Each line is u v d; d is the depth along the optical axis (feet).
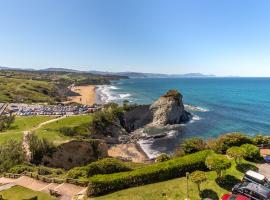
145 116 350.64
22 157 164.66
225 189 93.50
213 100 591.78
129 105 348.79
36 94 548.72
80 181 112.37
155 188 96.58
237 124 343.67
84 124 264.52
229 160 104.63
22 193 107.45
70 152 196.13
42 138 193.16
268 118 379.96
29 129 244.01
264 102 553.64
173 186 96.99
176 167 103.71
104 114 289.94
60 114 333.83
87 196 96.89
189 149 124.36
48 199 99.66
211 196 89.92
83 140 206.18
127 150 252.83
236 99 610.24
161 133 304.09
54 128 244.83
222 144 126.41
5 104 432.25
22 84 608.19
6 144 176.14
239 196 81.76
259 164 114.62
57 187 111.24
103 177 98.99
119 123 316.60
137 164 167.84
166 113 345.31
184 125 341.82
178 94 363.56
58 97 591.78
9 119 265.95
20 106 412.57
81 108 393.29
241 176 101.96
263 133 297.53
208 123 352.28
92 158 206.69
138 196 92.38
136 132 317.22
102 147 216.95
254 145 127.75
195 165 105.70
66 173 132.46
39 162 177.06
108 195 95.25
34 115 324.39
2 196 104.99
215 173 103.35
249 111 440.04
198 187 92.48
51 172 142.00
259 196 82.43
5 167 151.84
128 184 99.25
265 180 91.25
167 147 259.19
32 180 123.13
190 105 500.74
